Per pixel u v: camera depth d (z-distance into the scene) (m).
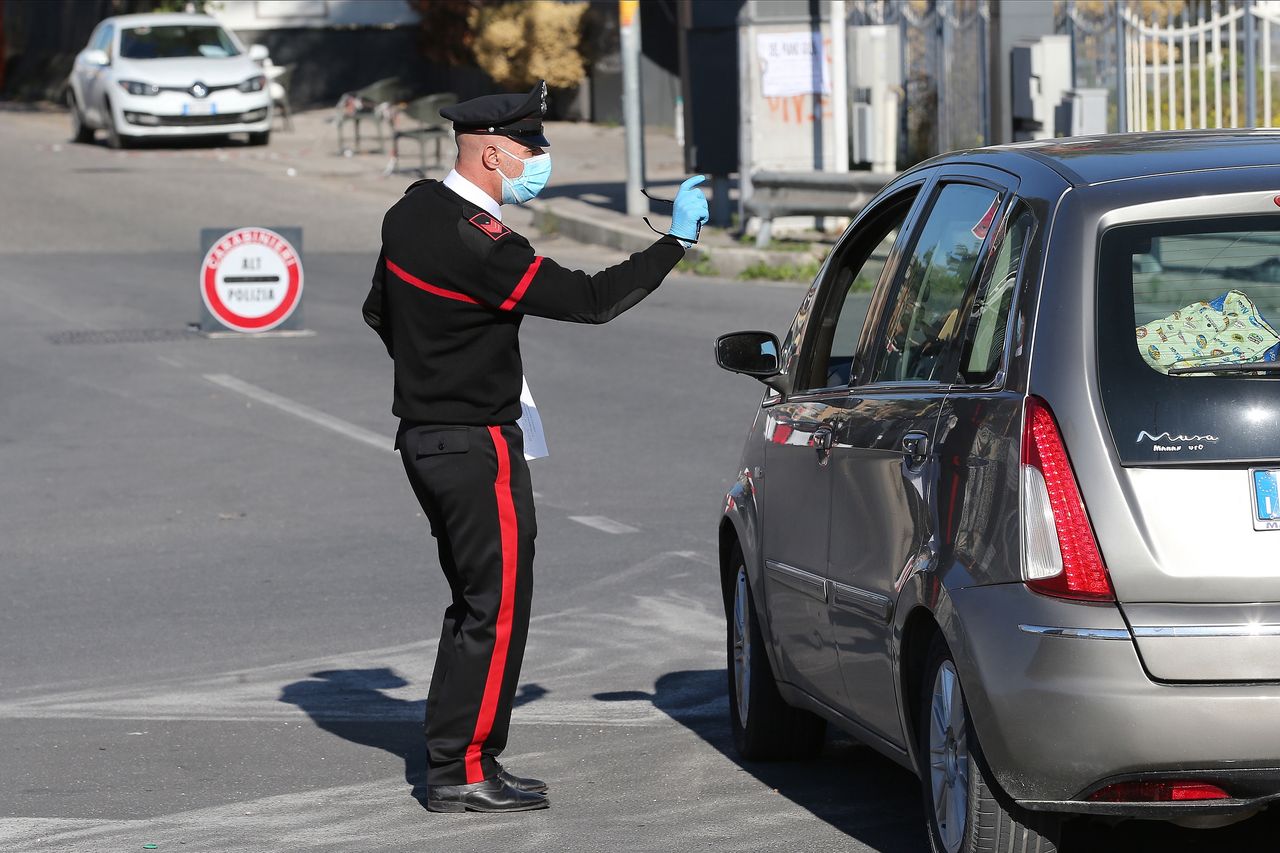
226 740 19.42
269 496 32.69
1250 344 12.80
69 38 133.88
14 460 35.69
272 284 49.66
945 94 62.47
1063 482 12.62
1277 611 12.27
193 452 36.28
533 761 18.64
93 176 84.50
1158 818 13.00
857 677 15.43
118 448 36.66
